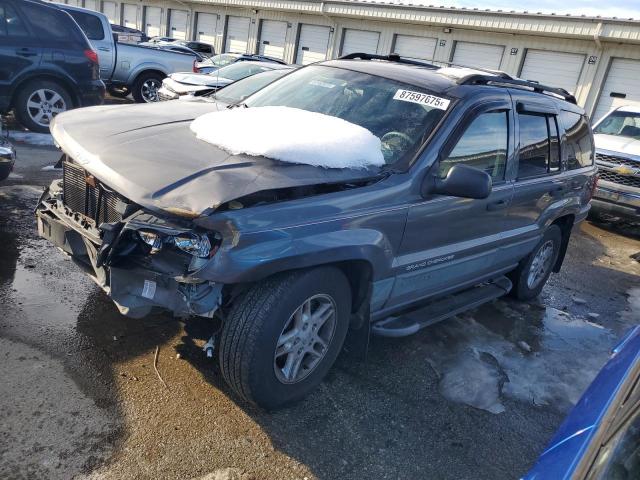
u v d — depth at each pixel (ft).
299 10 82.94
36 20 28.07
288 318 9.34
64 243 10.70
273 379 9.53
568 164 17.11
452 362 13.15
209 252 8.54
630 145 29.45
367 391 11.35
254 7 88.58
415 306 13.32
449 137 11.66
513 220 14.60
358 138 10.85
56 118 12.16
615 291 20.89
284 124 10.80
